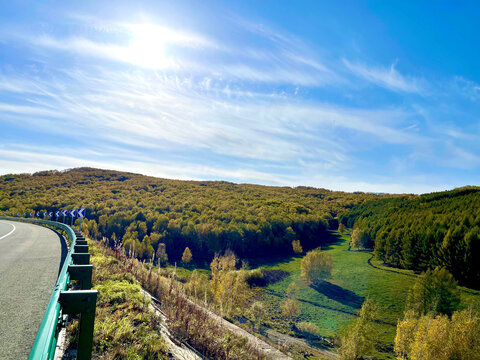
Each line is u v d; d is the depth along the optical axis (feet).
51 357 7.67
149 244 258.98
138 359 15.69
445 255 259.60
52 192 408.87
